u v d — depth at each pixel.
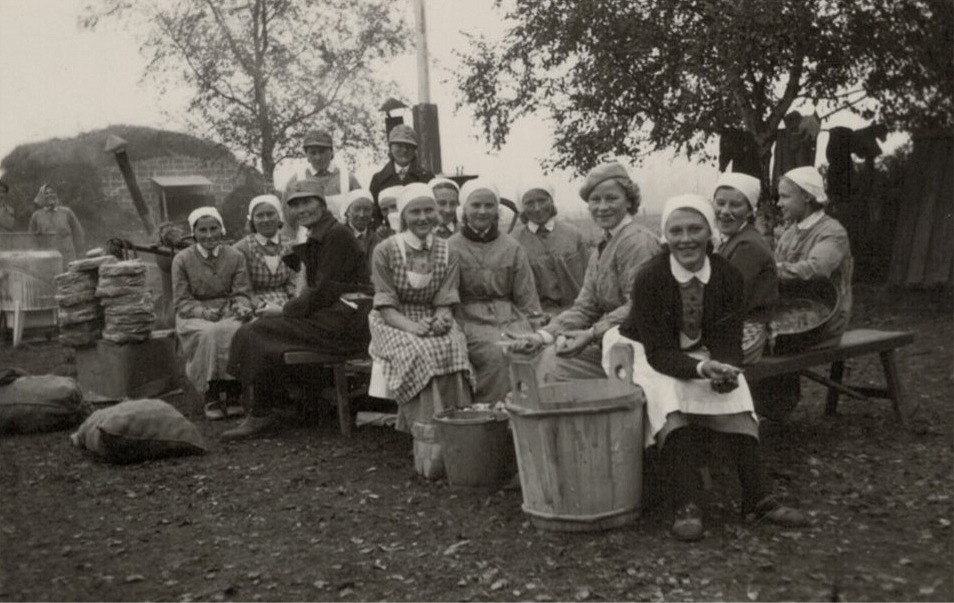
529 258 6.59
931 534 4.40
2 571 4.39
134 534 4.90
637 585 3.98
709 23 10.44
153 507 5.35
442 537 4.67
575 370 5.43
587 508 4.58
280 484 5.68
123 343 8.27
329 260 6.80
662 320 4.68
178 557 4.55
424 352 5.70
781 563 4.14
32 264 11.90
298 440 6.79
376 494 5.41
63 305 8.40
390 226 7.98
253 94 15.16
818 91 11.07
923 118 11.16
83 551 4.66
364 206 7.69
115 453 6.26
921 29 10.70
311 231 6.95
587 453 4.54
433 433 5.63
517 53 11.09
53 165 15.15
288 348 6.70
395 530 4.80
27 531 4.96
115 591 4.16
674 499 4.59
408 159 8.67
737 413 4.64
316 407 7.39
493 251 6.14
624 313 5.35
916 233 11.01
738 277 4.72
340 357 6.79
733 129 11.11
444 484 5.54
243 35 14.96
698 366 4.50
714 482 5.32
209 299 8.08
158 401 6.52
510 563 4.30
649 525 4.68
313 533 4.82
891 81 10.99
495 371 5.91
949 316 9.77
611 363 4.79
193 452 6.43
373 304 6.58
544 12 10.85
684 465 4.53
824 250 6.04
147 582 4.25
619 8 10.59
